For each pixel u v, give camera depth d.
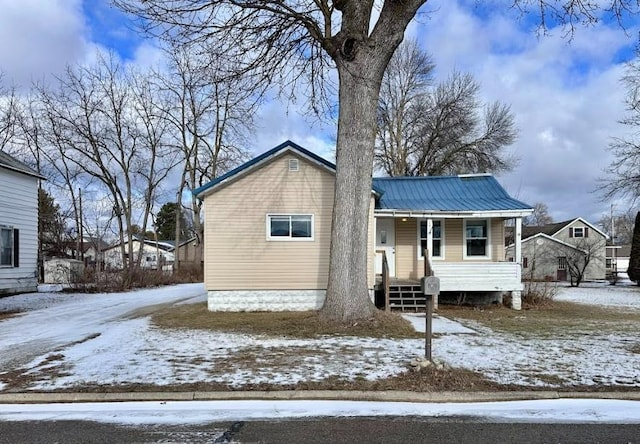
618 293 22.81
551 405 5.41
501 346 8.36
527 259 44.19
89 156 29.64
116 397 5.68
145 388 5.91
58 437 4.52
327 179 14.05
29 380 6.31
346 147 10.36
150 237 69.69
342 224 10.32
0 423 4.92
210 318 12.20
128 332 10.01
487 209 14.70
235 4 10.16
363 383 6.02
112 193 30.83
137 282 25.00
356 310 10.21
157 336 9.46
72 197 33.94
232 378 6.29
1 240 17.61
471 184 17.33
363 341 8.67
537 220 72.69
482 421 4.91
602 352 7.90
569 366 6.91
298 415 5.10
